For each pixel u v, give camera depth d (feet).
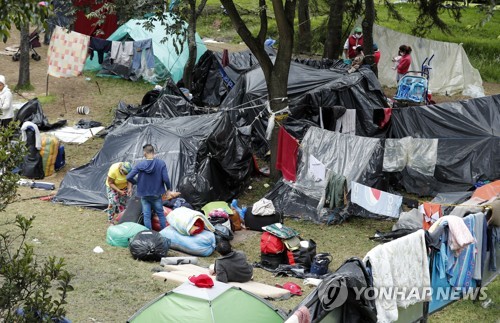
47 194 80.18
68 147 96.63
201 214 66.59
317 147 82.23
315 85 99.19
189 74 115.55
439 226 50.55
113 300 52.65
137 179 68.08
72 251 62.95
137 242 62.39
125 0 80.53
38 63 137.18
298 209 78.02
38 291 27.53
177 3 82.94
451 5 146.61
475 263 55.77
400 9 197.36
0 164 30.91
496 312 55.88
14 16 33.12
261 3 84.94
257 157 96.37
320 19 184.96
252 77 100.48
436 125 88.17
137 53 128.16
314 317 38.55
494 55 159.53
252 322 42.24
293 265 62.59
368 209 68.59
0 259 28.17
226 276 56.29
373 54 117.19
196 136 80.18
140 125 83.20
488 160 85.10
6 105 90.38
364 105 95.50
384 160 82.48
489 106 87.76
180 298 42.45
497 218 57.93
